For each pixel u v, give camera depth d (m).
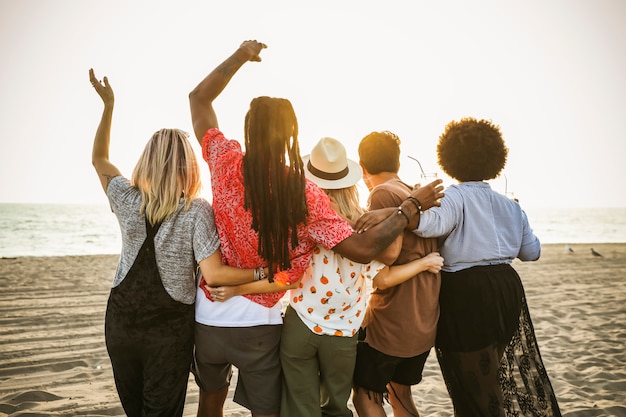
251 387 2.65
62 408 4.14
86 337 6.48
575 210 98.94
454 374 2.81
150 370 2.57
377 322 2.82
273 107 2.38
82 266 14.27
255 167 2.37
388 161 2.93
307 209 2.39
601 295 10.00
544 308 8.66
